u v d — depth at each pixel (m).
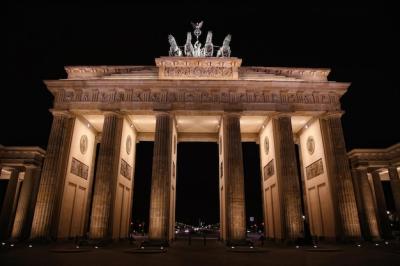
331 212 48.16
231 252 33.81
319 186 53.00
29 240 43.03
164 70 51.81
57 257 27.48
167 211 44.91
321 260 25.75
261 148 62.22
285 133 49.28
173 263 23.97
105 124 48.88
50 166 46.59
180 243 50.81
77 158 52.69
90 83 49.41
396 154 57.28
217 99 50.03
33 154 57.56
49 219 44.47
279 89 50.53
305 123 58.22
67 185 48.66
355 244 43.19
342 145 48.97
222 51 56.84
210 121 58.00
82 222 55.31
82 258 27.06
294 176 47.16
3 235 55.56
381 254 30.30
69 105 49.25
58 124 48.72
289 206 45.66
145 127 61.00
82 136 54.75
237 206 45.06
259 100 50.22
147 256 29.33
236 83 49.59
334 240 47.00
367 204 56.69
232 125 49.12
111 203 46.44
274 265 22.83
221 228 55.81
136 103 49.38
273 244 46.06
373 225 54.94
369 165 59.03
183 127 62.06
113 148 47.88
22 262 23.67
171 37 58.12
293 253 32.16
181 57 51.97
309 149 57.34
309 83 50.28
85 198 56.69
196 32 60.41
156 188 45.34
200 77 51.59
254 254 31.30
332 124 50.22
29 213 55.38
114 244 45.81
